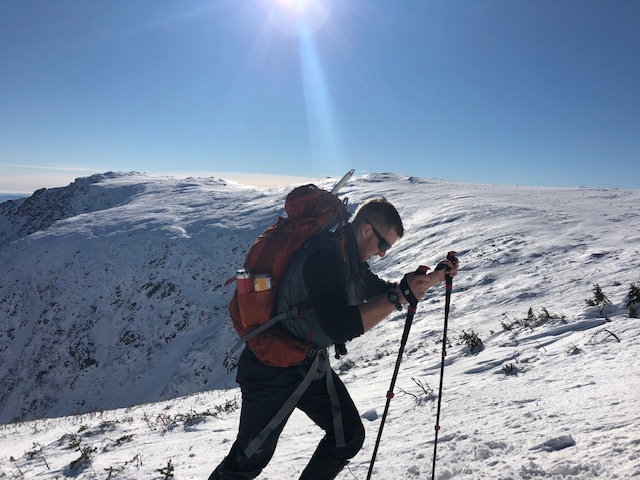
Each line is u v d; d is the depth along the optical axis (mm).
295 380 2424
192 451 5043
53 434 8797
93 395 39219
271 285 2377
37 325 48438
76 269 53344
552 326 7098
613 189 41344
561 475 2309
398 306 2293
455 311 13258
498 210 29734
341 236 2367
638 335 5191
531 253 17312
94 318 46656
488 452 2898
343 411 2596
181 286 46469
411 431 3908
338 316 2186
